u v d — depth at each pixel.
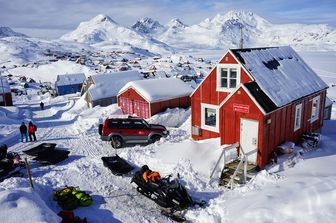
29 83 99.38
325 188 11.42
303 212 10.46
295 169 15.44
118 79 47.88
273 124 16.28
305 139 19.14
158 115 29.09
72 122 33.00
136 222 11.75
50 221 10.16
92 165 16.98
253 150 15.59
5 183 13.90
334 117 33.12
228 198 13.26
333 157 16.78
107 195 13.85
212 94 20.12
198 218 11.94
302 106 19.08
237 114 16.55
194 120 21.72
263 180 14.37
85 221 11.23
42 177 15.38
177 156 16.69
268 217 10.73
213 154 17.06
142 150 18.53
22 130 23.22
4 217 9.98
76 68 118.19
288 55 22.05
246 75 17.80
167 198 12.55
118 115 31.95
